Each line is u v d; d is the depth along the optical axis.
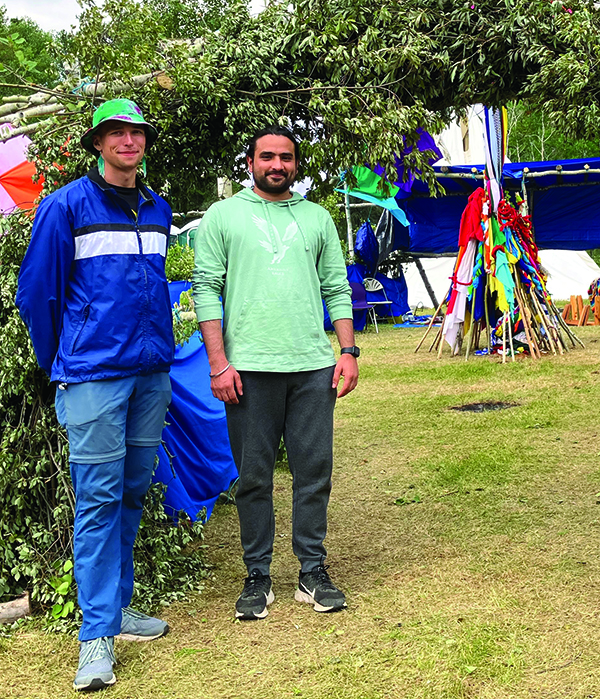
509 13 3.70
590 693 2.36
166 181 3.89
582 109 3.78
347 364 3.14
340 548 3.81
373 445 6.03
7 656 2.75
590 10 3.79
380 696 2.41
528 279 10.57
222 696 2.46
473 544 3.74
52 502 3.22
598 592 3.09
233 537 4.04
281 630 2.91
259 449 3.08
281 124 3.71
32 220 3.12
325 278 3.27
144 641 2.86
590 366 9.12
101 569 2.63
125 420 2.71
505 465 5.13
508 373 9.13
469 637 2.76
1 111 3.26
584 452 5.35
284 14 3.79
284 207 3.13
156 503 3.38
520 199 10.82
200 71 3.48
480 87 4.07
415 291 22.73
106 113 2.63
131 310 2.69
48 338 2.71
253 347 3.02
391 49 3.64
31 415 3.17
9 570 3.11
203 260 3.06
